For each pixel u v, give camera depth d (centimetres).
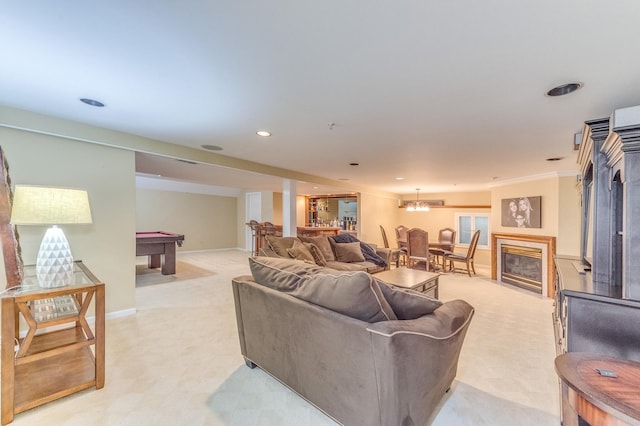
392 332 126
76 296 221
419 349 136
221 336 273
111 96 211
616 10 113
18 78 183
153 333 278
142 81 186
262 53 152
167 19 125
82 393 182
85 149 288
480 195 771
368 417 137
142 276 548
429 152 362
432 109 225
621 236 181
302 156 403
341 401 149
